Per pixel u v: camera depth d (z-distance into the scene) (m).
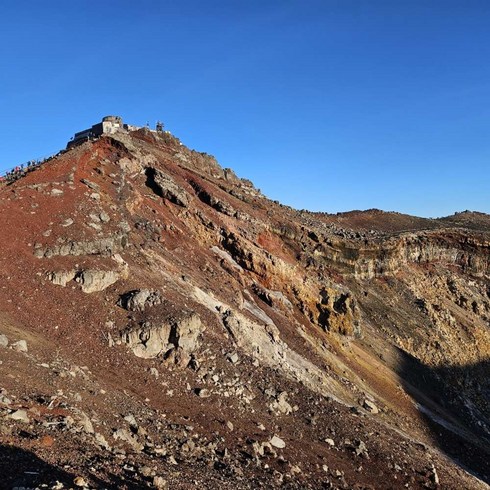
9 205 33.47
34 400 18.06
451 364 65.12
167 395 26.36
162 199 49.78
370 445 31.44
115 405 22.08
